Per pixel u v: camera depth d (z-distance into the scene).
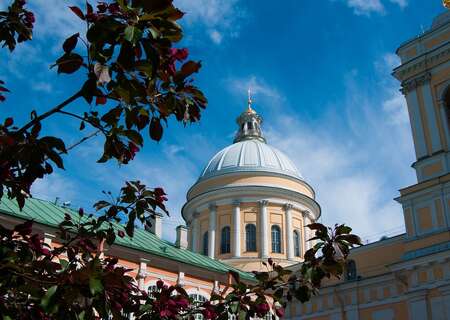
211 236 47.34
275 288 7.41
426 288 26.80
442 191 27.62
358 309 31.91
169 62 5.35
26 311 5.59
